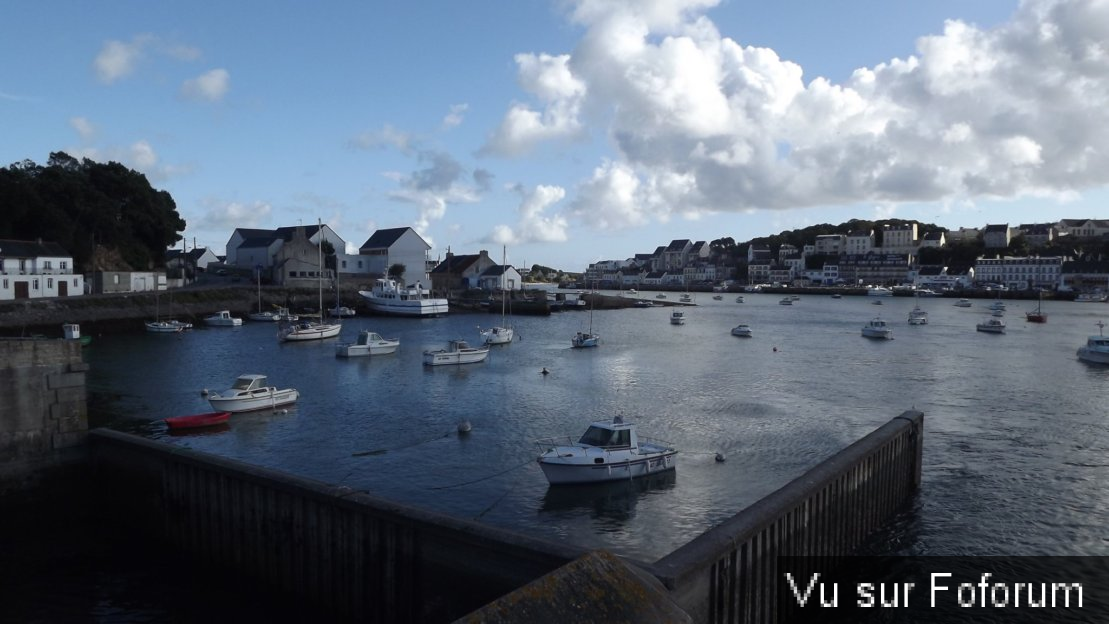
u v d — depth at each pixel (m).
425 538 14.08
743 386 49.38
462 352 59.28
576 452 26.66
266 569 17.31
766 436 34.25
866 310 144.12
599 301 145.12
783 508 15.56
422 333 86.31
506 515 23.73
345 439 33.53
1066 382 51.03
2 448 20.70
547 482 27.03
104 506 21.84
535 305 120.31
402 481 27.23
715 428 35.91
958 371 56.78
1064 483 26.70
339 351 62.75
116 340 74.25
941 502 24.56
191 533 19.20
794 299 188.25
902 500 24.30
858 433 34.91
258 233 148.88
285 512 16.80
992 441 33.00
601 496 25.55
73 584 17.88
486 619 5.38
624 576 6.56
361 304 111.19
